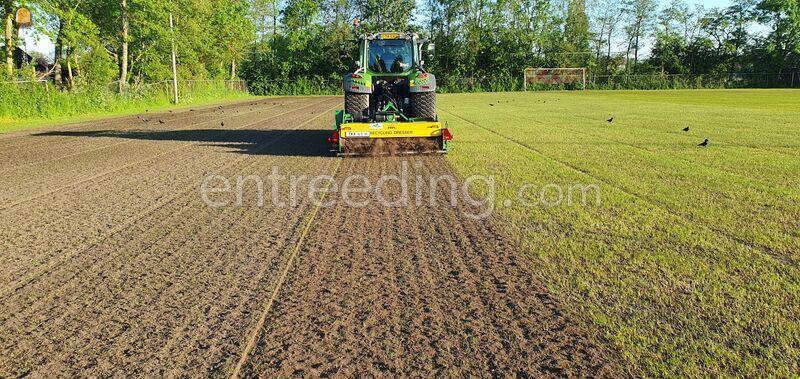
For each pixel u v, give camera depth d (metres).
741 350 3.17
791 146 11.46
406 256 4.98
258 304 4.02
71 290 4.39
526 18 71.31
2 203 7.63
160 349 3.41
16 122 22.58
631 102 31.86
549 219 6.02
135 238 5.77
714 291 3.96
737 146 11.57
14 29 28.08
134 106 33.25
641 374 2.96
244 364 3.20
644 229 5.54
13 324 3.82
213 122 21.70
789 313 3.60
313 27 69.44
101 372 3.17
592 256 4.77
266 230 5.98
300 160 11.05
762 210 6.24
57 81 32.19
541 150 11.41
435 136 10.88
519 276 4.38
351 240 5.54
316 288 4.29
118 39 36.16
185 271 4.74
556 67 69.88
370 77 11.79
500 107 27.77
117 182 9.04
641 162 9.67
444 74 67.38
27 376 3.15
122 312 3.95
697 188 7.47
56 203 7.55
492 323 3.60
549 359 3.14
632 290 4.02
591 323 3.54
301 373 3.09
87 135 16.98
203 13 44.25
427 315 3.76
